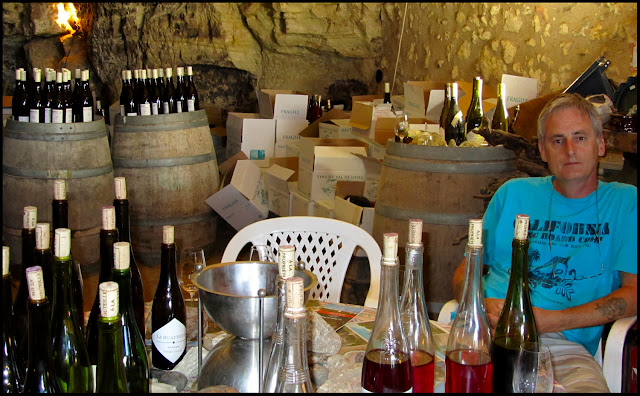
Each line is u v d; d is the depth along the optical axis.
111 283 1.00
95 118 3.93
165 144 4.00
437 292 2.61
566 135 1.88
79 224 3.72
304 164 3.70
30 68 6.55
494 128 2.92
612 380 1.69
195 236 4.18
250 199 4.06
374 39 5.60
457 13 4.29
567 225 1.94
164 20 5.89
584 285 1.92
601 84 2.55
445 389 1.17
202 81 6.04
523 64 3.66
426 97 3.44
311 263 2.18
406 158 2.60
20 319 1.29
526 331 1.26
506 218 2.04
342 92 5.89
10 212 3.70
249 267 1.32
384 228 2.68
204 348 1.39
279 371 0.96
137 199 4.00
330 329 1.34
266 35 5.78
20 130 3.64
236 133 4.80
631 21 2.90
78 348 1.18
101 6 6.09
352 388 1.20
